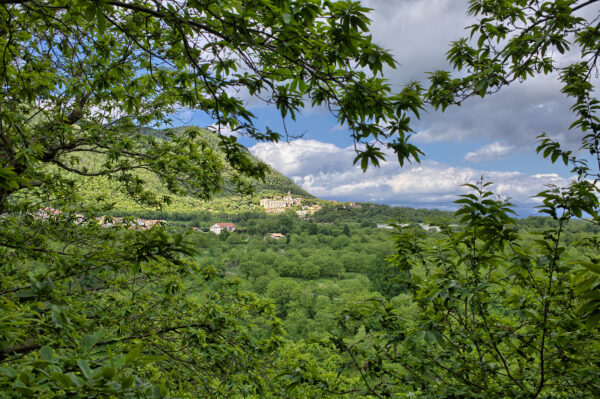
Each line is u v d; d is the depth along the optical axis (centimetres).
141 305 493
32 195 537
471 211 228
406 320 308
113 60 420
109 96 466
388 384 310
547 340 256
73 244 489
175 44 271
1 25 302
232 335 495
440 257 294
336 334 312
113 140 497
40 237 430
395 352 306
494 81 296
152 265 475
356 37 184
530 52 281
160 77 359
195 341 464
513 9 324
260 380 470
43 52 425
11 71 330
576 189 220
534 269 232
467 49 375
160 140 580
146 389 131
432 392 282
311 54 205
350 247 10575
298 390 399
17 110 464
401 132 196
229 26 192
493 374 284
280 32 186
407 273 335
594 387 223
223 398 466
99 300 490
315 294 6512
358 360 310
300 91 220
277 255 9525
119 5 178
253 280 7644
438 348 325
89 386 116
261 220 14638
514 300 244
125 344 321
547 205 217
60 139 481
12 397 122
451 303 269
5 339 226
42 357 134
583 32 277
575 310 255
